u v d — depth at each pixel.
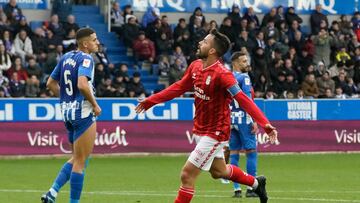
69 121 23.20
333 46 62.22
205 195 29.34
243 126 29.36
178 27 58.78
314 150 52.03
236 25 59.47
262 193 23.02
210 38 20.72
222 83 20.45
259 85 57.25
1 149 45.97
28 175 37.50
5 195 29.34
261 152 50.62
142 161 45.50
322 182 34.75
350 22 64.88
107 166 42.34
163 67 57.38
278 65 58.06
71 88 23.12
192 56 57.22
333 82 59.09
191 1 64.00
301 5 66.44
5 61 51.66
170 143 49.06
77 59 23.09
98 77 53.16
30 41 54.31
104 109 47.72
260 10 65.50
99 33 60.34
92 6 61.84
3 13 54.84
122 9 62.34
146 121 48.66
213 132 20.81
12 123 46.12
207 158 20.88
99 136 47.59
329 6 67.31
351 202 27.17
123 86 53.44
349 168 42.09
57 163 43.78
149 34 59.19
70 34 55.81
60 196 28.83
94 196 28.94
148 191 30.89
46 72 53.81
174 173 38.78
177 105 49.16
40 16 60.03
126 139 48.25
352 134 53.12
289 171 40.19
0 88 49.88
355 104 53.19
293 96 57.56
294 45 61.12
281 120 51.12
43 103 46.72
